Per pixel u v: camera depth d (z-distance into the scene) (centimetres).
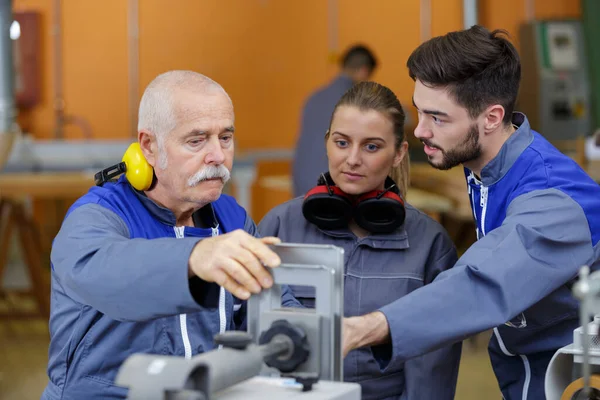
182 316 184
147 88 184
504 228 172
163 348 182
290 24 844
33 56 799
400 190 218
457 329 159
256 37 839
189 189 182
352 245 205
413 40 858
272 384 124
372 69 589
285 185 657
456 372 202
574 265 173
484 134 184
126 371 107
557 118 831
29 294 602
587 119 834
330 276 128
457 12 861
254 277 131
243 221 210
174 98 179
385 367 160
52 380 187
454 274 163
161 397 104
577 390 155
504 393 207
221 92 183
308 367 129
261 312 131
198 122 179
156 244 146
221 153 182
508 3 870
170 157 181
